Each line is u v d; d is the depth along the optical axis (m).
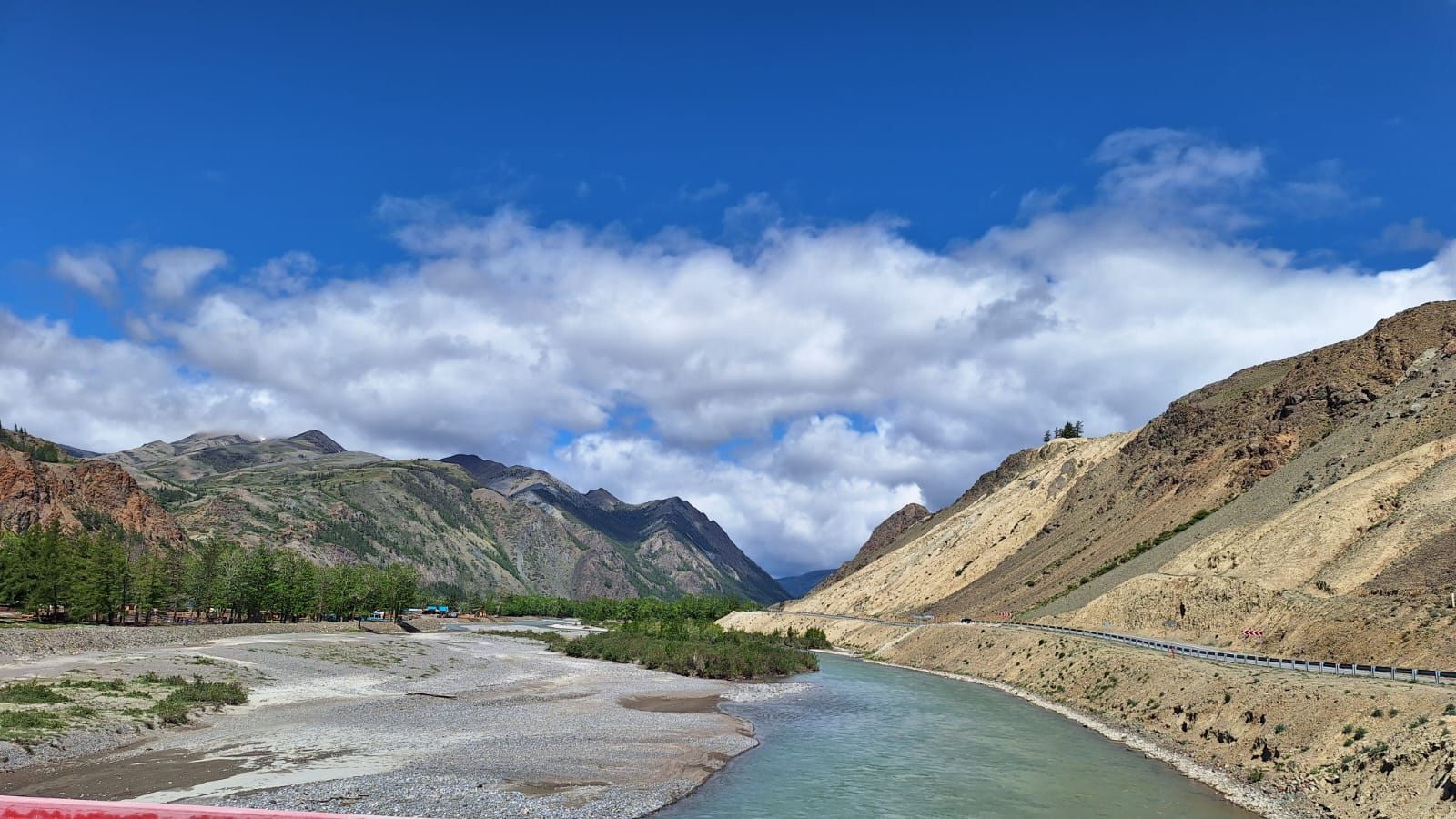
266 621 154.50
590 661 120.56
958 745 57.69
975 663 106.25
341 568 168.38
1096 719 67.94
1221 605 83.19
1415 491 79.88
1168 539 122.38
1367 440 100.38
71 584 114.12
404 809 36.94
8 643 73.12
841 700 82.25
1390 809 35.06
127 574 123.12
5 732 43.00
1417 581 65.00
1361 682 48.38
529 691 82.25
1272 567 83.81
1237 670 59.91
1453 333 117.81
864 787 45.69
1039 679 87.06
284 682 74.88
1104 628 96.69
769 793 44.31
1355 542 79.56
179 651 85.94
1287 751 44.88
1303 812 38.97
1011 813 40.81
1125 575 112.19
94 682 58.34
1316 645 66.00
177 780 39.88
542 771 46.00
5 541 122.50
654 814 39.62
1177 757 52.47
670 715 68.88
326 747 49.03
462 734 55.75
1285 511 96.25
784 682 99.06
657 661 112.56
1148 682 66.88
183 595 139.50
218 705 59.91
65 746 43.78
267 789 38.69
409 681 84.12
